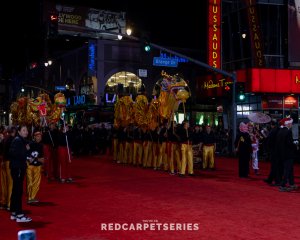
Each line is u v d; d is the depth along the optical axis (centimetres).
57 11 5481
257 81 3073
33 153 1070
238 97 2334
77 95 4581
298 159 2259
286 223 838
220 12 3519
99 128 3023
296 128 3272
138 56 4334
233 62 3638
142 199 1113
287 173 1258
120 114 2222
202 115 4362
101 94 4156
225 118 3675
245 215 912
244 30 3512
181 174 1606
